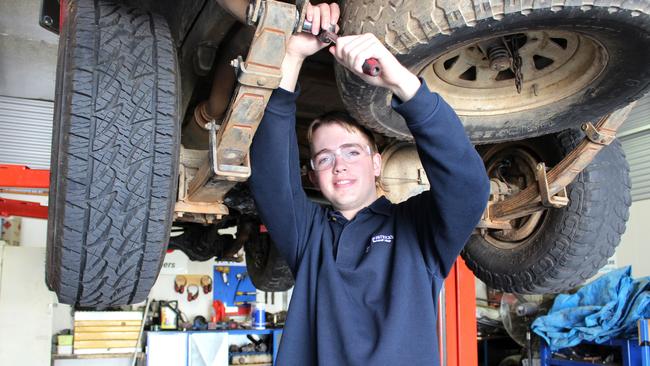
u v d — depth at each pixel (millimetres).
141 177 1249
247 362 6039
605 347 5137
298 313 1168
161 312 5867
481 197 1072
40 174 2688
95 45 1259
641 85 1334
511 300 5793
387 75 983
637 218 6242
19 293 4766
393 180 2043
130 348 5473
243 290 6645
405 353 1039
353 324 1087
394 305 1072
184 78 1774
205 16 1573
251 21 982
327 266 1157
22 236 5957
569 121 1544
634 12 999
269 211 1247
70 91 1210
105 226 1263
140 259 1342
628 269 5016
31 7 3750
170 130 1271
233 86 1750
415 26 1033
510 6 975
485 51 1365
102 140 1211
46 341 4797
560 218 1913
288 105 1146
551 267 1948
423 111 998
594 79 1373
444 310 3109
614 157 1937
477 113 1529
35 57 4406
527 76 1481
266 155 1196
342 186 1289
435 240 1140
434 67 1417
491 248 2182
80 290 1396
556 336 4926
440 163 1032
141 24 1347
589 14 999
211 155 1230
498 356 6734
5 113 4754
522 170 2072
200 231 3125
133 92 1248
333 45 1017
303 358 1133
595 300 5008
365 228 1229
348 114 1365
